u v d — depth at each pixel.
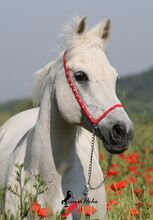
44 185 9.19
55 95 9.58
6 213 9.62
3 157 11.08
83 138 11.40
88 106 9.21
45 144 9.55
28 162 9.76
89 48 9.44
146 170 18.42
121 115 8.95
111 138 8.91
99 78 9.20
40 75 10.40
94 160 10.98
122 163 18.38
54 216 9.25
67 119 9.44
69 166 9.61
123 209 11.08
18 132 11.66
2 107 109.31
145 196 11.72
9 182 9.76
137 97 144.00
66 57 9.58
